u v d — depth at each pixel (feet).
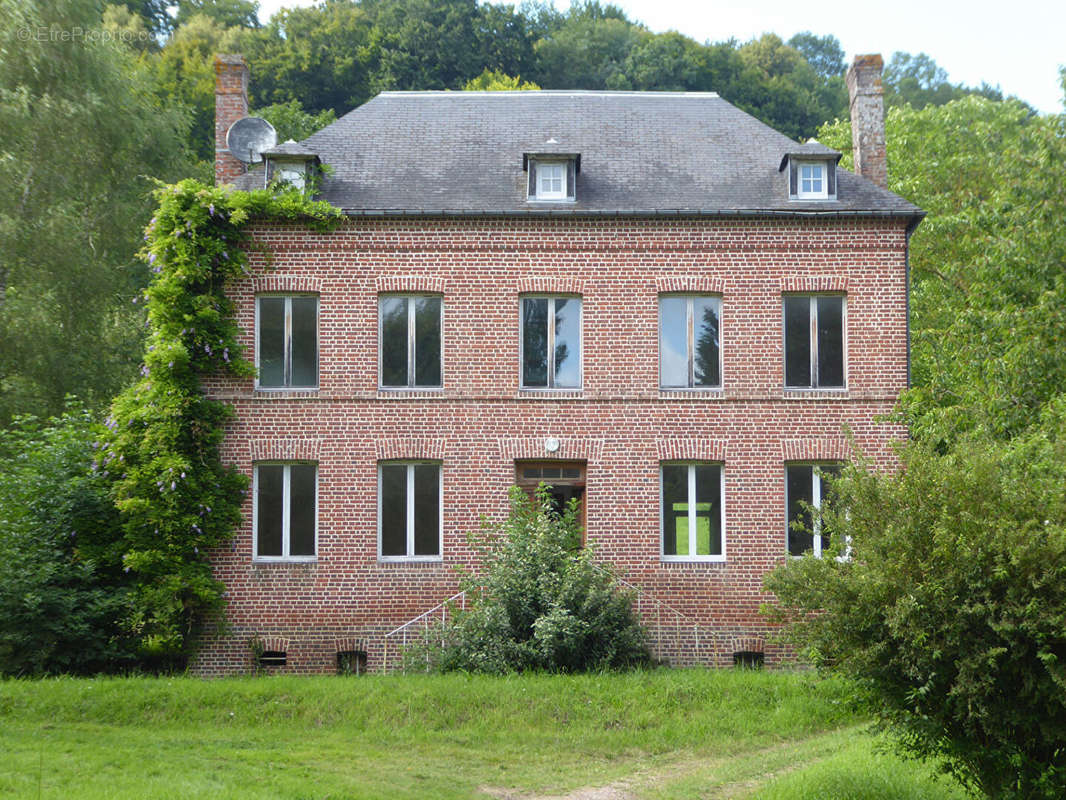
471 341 73.31
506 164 78.84
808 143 75.87
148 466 68.80
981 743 38.22
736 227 74.08
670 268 73.87
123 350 105.19
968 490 38.22
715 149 80.38
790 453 72.74
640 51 175.52
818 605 39.81
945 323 96.84
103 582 69.05
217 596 69.36
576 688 57.93
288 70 166.81
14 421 76.28
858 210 73.56
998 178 75.97
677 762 50.70
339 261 73.46
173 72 160.25
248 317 73.05
